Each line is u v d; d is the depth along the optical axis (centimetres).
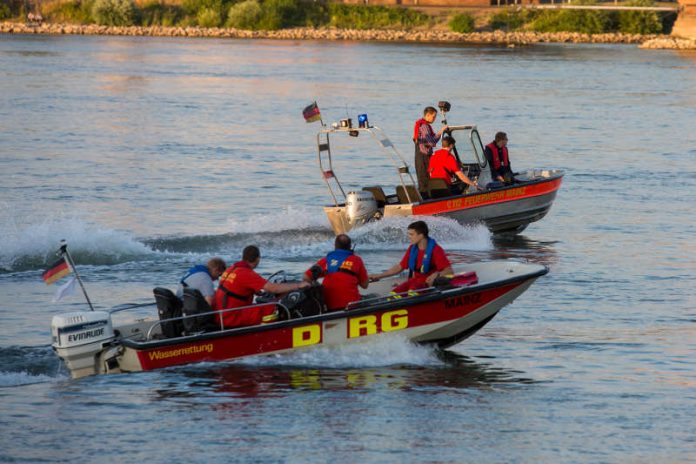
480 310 3684
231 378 3309
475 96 15512
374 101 14538
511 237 5988
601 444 2861
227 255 5331
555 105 14400
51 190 7300
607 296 4584
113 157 8988
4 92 15038
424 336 3619
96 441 2814
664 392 3309
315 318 3438
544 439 2881
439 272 3656
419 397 3206
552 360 3634
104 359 3322
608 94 16312
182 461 2689
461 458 2736
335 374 3403
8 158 8769
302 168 8650
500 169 5925
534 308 4362
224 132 11006
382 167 8831
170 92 15762
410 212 5512
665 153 9875
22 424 2931
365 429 2923
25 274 4859
